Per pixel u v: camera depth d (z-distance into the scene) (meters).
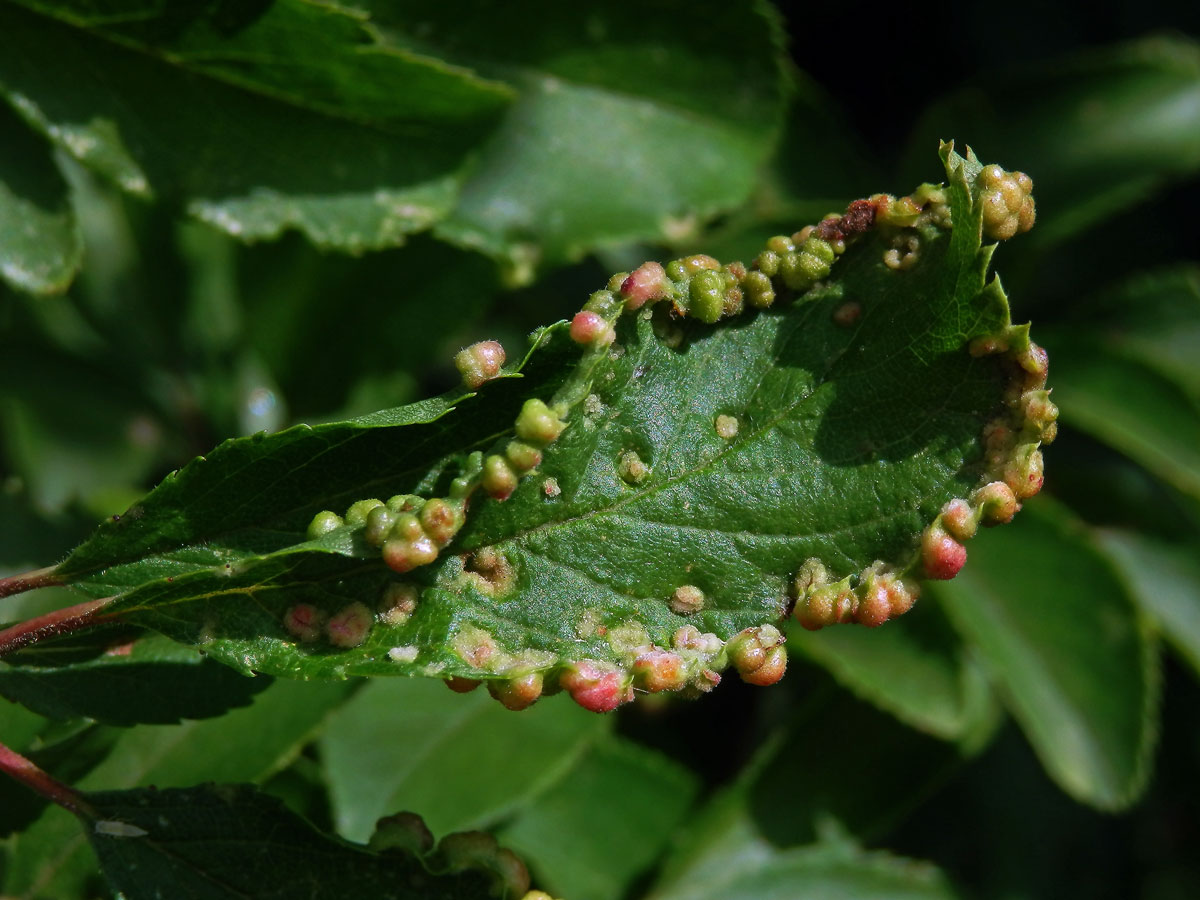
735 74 0.20
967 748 0.21
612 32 0.20
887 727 0.21
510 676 0.15
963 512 0.16
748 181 0.20
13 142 0.18
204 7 0.18
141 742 0.18
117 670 0.16
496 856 0.16
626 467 0.16
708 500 0.16
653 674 0.15
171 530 0.16
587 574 0.16
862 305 0.16
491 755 0.20
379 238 0.19
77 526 0.19
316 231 0.19
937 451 0.16
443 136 0.19
